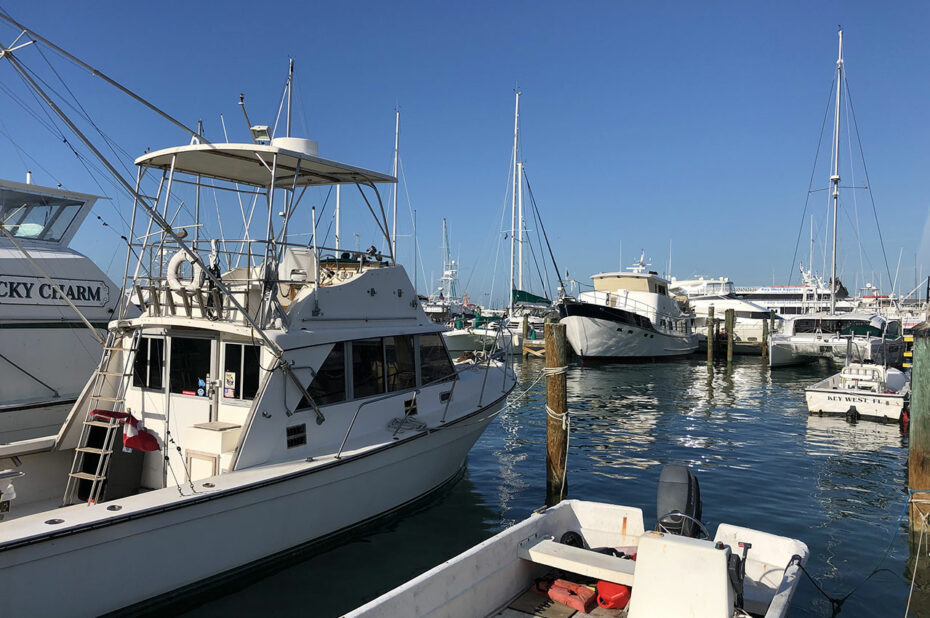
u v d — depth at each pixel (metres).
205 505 5.41
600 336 27.59
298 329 6.57
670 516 4.75
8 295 9.30
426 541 7.27
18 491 6.41
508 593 4.87
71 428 6.60
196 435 6.19
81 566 4.73
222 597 5.75
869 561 6.84
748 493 9.17
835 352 26.38
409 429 7.59
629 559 4.99
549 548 5.02
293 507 6.19
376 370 7.54
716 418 15.48
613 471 10.45
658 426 14.44
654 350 29.66
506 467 10.80
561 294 28.41
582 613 4.62
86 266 10.23
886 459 11.19
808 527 7.82
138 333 6.72
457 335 30.58
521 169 35.31
